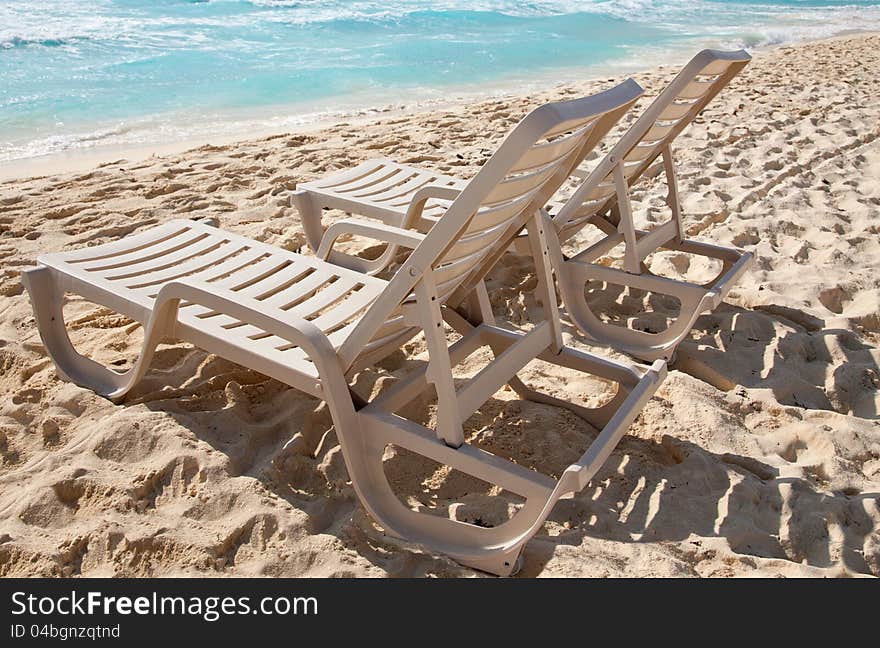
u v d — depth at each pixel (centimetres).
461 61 1211
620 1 2202
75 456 263
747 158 614
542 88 1031
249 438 278
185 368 326
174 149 699
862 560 237
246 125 796
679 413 302
